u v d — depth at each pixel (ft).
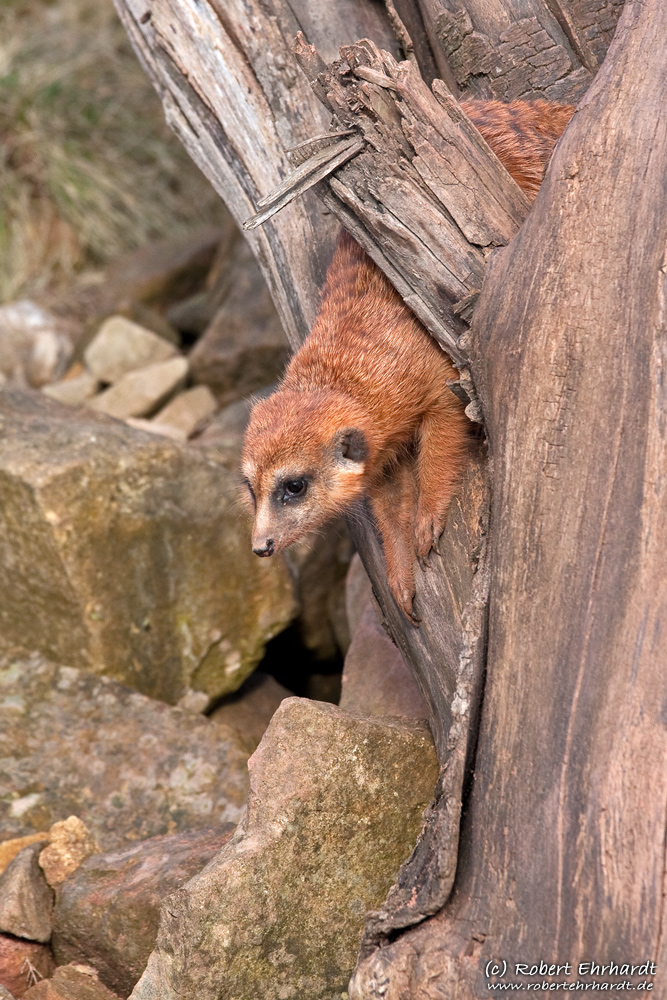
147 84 57.00
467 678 15.37
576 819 13.56
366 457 18.51
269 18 23.30
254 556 28.50
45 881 20.49
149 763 23.70
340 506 18.85
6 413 28.14
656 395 14.48
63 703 24.75
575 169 16.05
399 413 18.47
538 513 15.10
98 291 48.42
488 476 17.28
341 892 17.12
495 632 15.23
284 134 22.77
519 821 14.06
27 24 58.23
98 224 51.39
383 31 23.26
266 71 23.04
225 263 44.06
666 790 13.02
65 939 19.16
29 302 46.32
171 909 16.14
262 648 28.84
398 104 16.81
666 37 16.38
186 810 22.86
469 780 14.93
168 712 24.75
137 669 26.99
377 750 17.60
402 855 17.66
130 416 39.50
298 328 22.58
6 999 17.71
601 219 15.56
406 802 17.76
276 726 17.48
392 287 18.84
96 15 59.26
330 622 31.94
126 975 18.45
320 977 16.87
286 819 16.85
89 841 21.47
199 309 44.96
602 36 21.17
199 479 27.89
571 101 21.53
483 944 13.82
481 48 21.99
